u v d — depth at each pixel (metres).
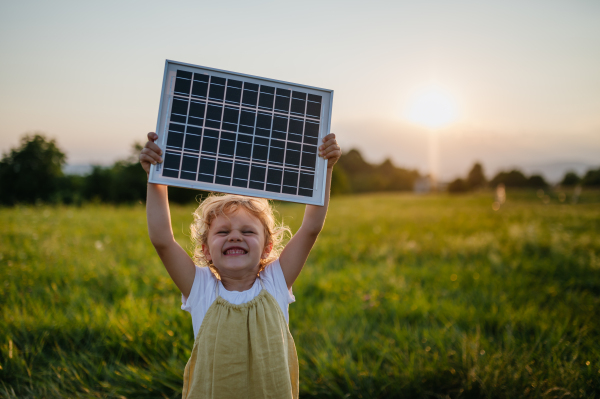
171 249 1.97
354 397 2.89
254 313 1.90
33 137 24.31
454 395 2.87
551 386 2.77
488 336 3.76
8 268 4.96
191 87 1.85
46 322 3.53
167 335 3.50
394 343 3.57
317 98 1.98
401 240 8.67
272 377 1.85
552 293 4.93
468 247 7.82
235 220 2.01
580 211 18.84
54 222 9.12
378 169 79.25
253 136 1.87
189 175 1.78
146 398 2.86
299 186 1.90
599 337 3.51
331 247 8.02
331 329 3.84
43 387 2.85
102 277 4.99
